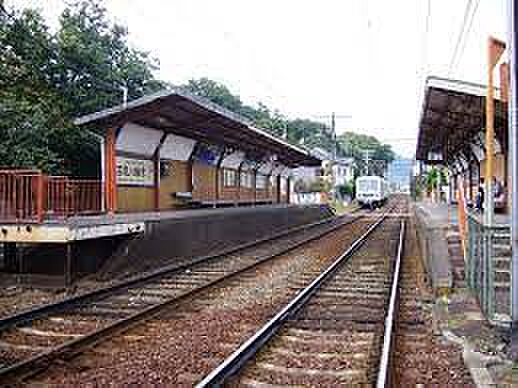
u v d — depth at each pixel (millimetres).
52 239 11625
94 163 24641
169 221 15516
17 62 21719
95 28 27938
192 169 24078
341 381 6043
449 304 9789
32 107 19906
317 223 36000
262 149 30594
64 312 9422
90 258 13609
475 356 6695
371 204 62781
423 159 44000
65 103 23781
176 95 15891
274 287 12227
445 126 24219
